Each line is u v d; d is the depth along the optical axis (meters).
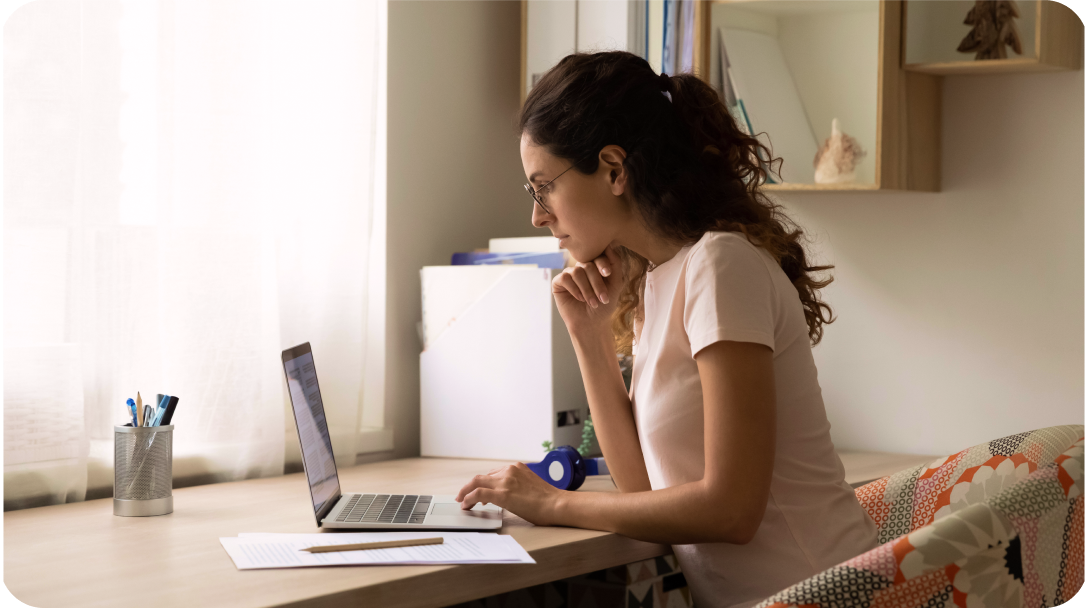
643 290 1.49
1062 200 2.00
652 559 1.37
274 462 1.82
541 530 1.25
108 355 1.62
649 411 1.26
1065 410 2.01
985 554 1.02
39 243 1.52
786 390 1.22
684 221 1.26
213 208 1.75
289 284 1.91
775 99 2.10
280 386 1.83
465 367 2.04
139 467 1.42
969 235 2.10
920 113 2.05
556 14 2.26
